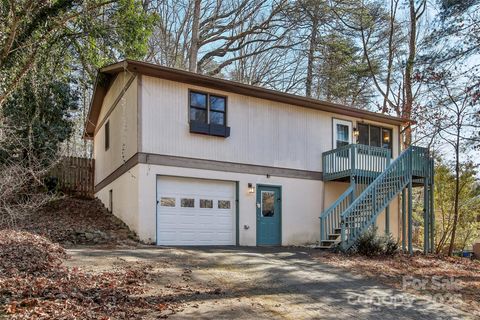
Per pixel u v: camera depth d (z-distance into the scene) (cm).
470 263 1274
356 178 1441
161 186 1204
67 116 1773
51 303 537
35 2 1138
